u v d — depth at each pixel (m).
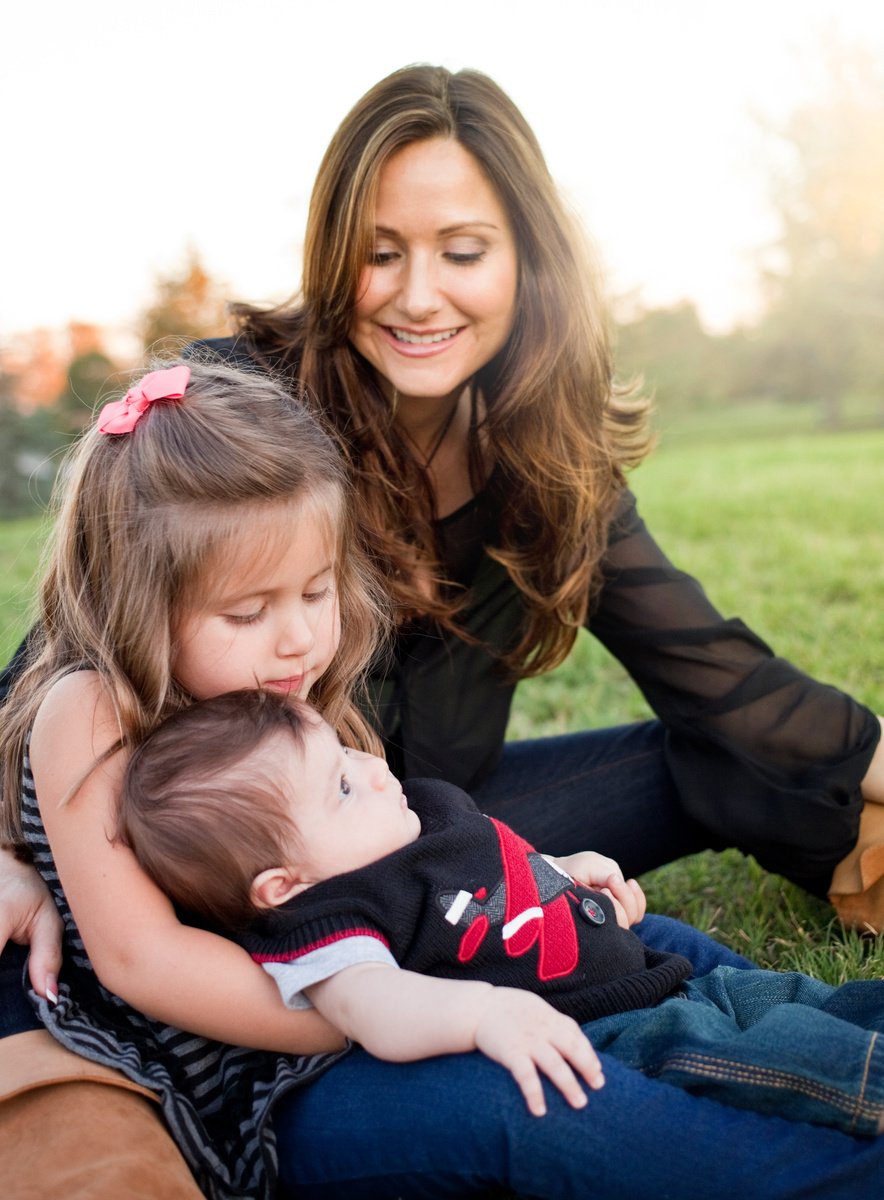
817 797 2.21
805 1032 1.43
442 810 1.71
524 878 1.64
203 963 1.48
